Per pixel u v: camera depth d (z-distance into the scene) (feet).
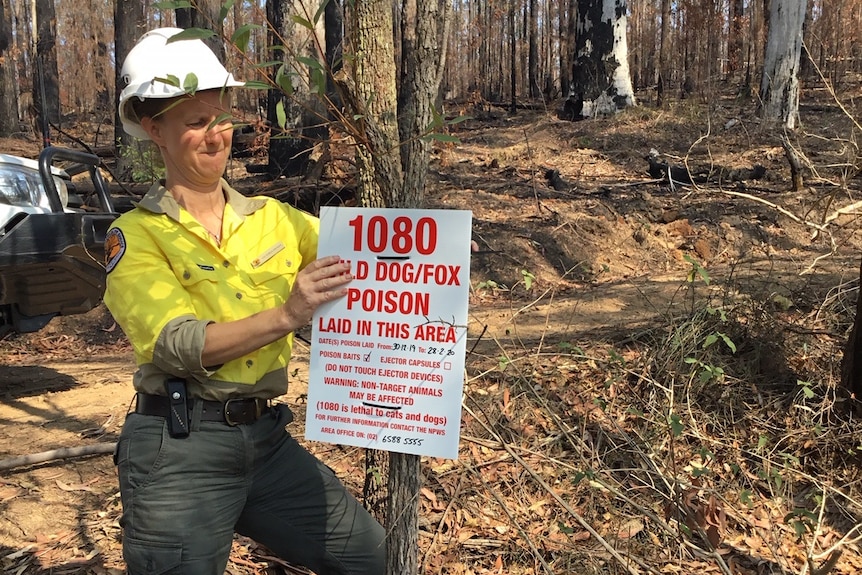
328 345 6.32
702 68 79.25
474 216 35.50
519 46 134.62
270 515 7.39
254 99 49.47
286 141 37.04
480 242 31.35
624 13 62.90
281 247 7.11
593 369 15.62
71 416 16.61
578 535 11.58
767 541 11.73
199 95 6.48
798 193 35.99
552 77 110.52
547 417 14.16
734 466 13.01
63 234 15.66
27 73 91.97
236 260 6.82
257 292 6.91
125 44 51.44
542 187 41.50
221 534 6.80
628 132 54.80
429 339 6.08
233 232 6.89
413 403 6.14
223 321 6.61
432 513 12.14
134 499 6.56
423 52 6.52
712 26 71.41
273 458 7.29
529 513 12.10
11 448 14.70
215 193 7.00
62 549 11.35
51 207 15.94
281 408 7.47
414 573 6.83
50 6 69.41
